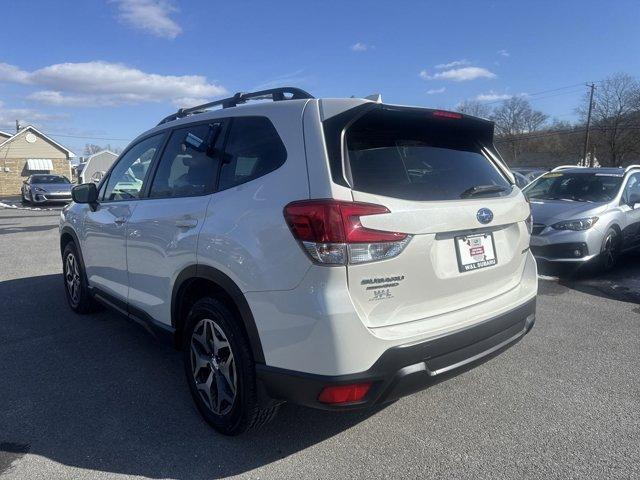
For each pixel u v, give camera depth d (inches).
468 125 134.0
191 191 135.7
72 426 131.1
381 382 101.3
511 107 2908.5
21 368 167.3
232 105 147.6
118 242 168.1
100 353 179.9
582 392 146.7
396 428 128.4
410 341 103.0
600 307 230.2
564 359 170.2
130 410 139.5
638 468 111.1
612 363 166.9
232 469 112.9
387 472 111.0
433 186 117.0
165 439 125.0
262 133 119.8
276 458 116.7
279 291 103.8
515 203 132.6
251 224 110.5
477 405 139.6
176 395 148.5
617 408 137.5
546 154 2719.0
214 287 128.0
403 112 116.3
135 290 162.1
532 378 155.9
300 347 101.5
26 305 238.2
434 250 110.8
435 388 149.6
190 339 132.6
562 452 117.5
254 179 116.1
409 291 106.5
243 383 113.7
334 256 97.7
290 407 139.5
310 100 114.7
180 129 152.6
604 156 2393.0
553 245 280.2
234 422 119.3
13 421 133.7
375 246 100.3
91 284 198.7
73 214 211.6
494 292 128.1
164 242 139.4
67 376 161.2
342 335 97.6
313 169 104.6
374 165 109.5
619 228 298.8
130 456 118.0
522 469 111.3
